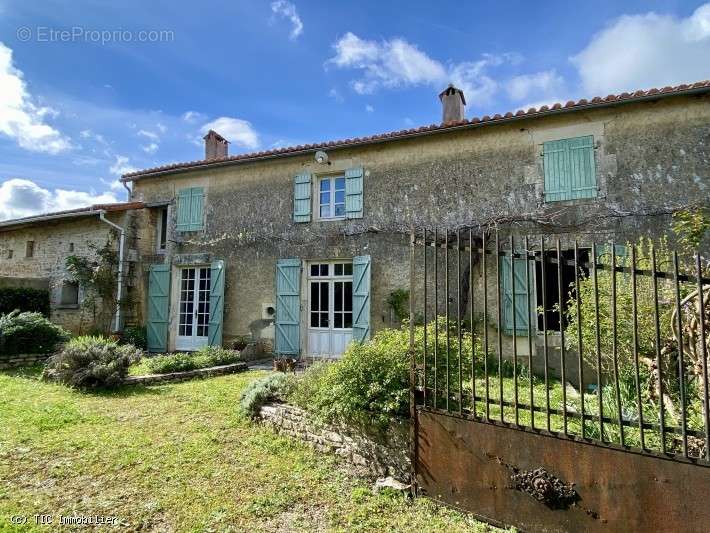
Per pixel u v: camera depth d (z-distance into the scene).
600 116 7.20
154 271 10.86
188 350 10.59
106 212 10.68
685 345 2.95
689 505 1.95
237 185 10.43
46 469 3.38
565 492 2.32
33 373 7.26
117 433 4.26
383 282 8.56
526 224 7.51
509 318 7.34
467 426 2.77
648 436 2.87
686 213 3.82
